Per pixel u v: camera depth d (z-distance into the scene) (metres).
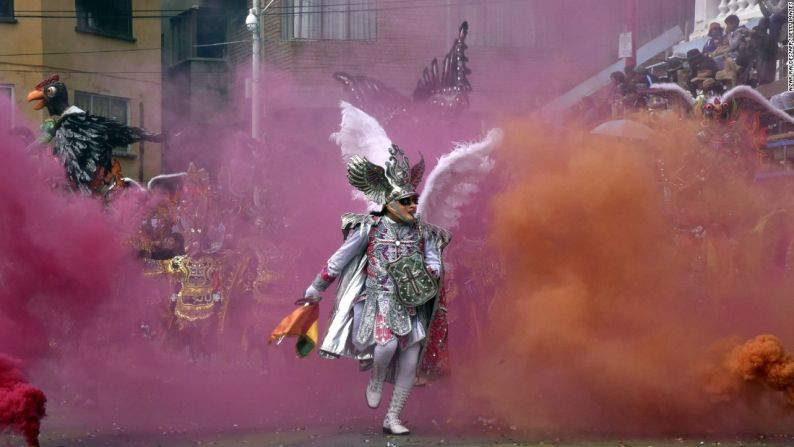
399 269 5.89
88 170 8.03
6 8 22.09
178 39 25.95
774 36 13.78
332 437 5.72
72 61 22.83
